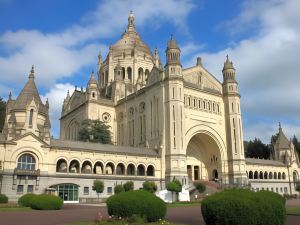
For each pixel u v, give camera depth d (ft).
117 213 78.64
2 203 152.97
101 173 215.72
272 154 391.04
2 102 294.05
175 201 190.29
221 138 272.31
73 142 210.79
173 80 241.35
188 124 252.42
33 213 109.19
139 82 320.29
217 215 62.08
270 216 61.82
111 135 292.40
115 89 313.73
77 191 196.13
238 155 266.36
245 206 60.34
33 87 229.86
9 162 177.06
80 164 201.98
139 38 386.32
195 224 80.02
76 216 97.81
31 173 180.75
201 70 279.28
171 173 224.33
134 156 223.92
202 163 285.23
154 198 80.89
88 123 267.18
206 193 220.43
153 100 254.47
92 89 299.58
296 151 385.91
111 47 364.99
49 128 197.77
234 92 281.95
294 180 330.75
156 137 243.60
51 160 192.13
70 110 332.19
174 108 236.02
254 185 289.74
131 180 216.54
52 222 81.71
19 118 212.84
